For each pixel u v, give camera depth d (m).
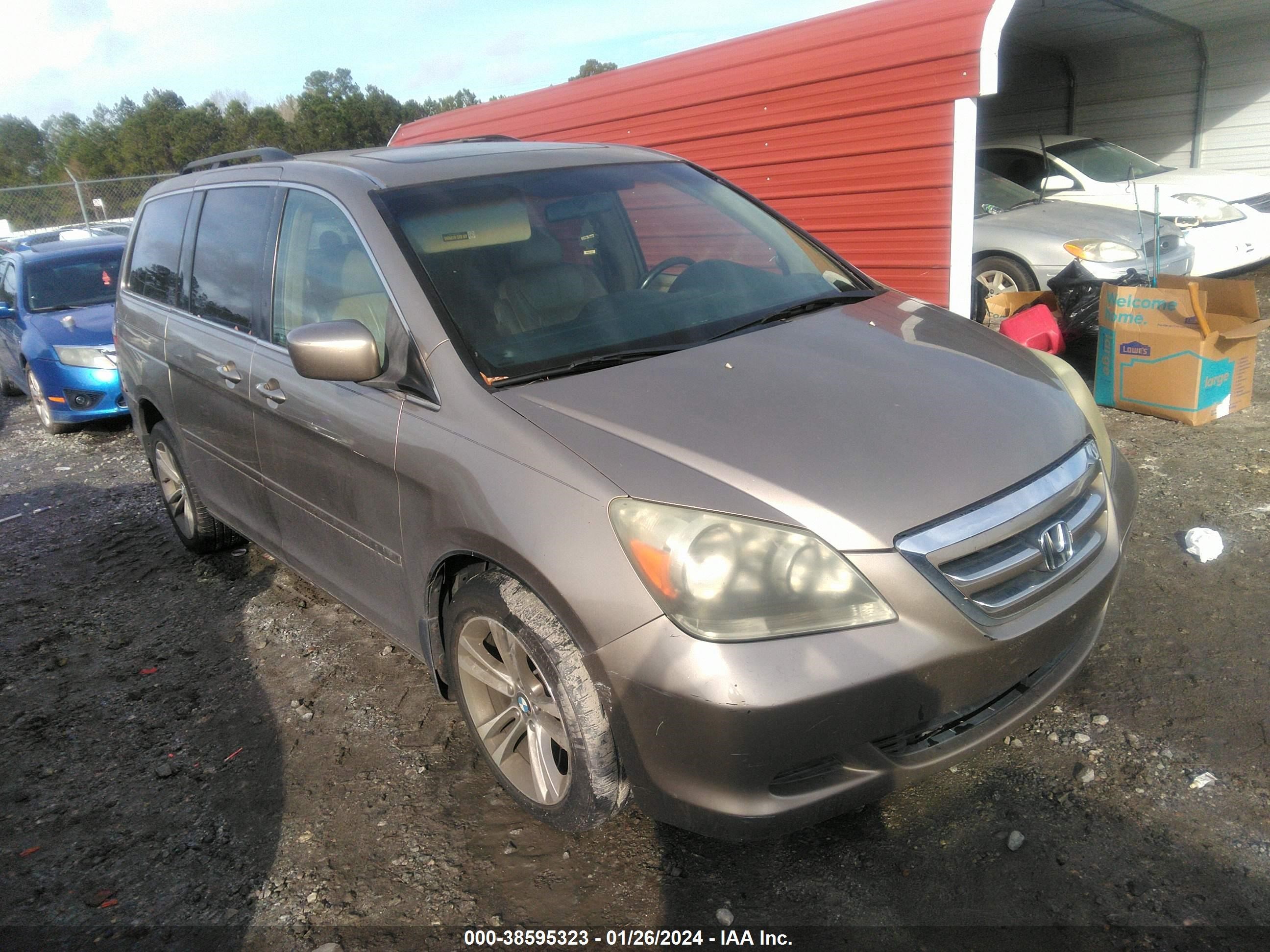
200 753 3.19
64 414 7.81
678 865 2.45
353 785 2.92
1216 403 5.06
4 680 3.87
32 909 2.54
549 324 2.77
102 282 8.77
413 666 3.59
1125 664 3.02
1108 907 2.17
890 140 5.91
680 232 3.37
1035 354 3.03
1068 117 12.57
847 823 2.53
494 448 2.37
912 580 2.04
